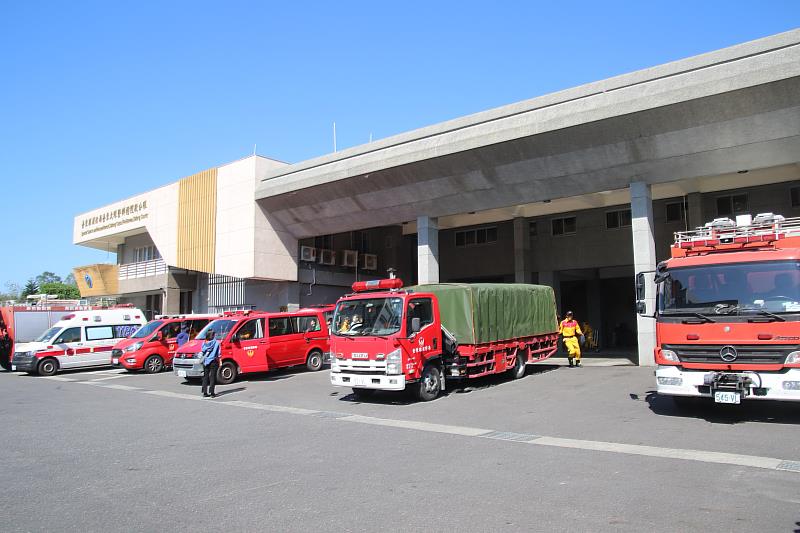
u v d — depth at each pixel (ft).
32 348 70.85
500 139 64.39
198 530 16.42
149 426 33.73
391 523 16.60
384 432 30.60
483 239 103.24
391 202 79.92
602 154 60.90
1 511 18.37
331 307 73.26
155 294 119.55
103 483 21.53
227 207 94.12
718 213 77.61
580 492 19.07
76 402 44.80
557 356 80.84
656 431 28.55
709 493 18.56
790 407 34.42
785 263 29.73
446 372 45.11
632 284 113.39
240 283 101.14
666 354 31.50
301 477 21.79
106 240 129.80
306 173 85.61
